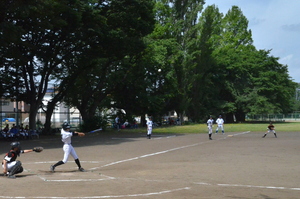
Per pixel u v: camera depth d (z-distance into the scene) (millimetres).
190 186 9055
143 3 31609
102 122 39531
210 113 63812
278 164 13148
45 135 34938
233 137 28219
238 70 65438
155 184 9320
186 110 58938
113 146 21625
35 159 15414
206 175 10805
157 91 52344
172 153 17328
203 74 60125
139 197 7738
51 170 11602
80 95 40531
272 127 27891
